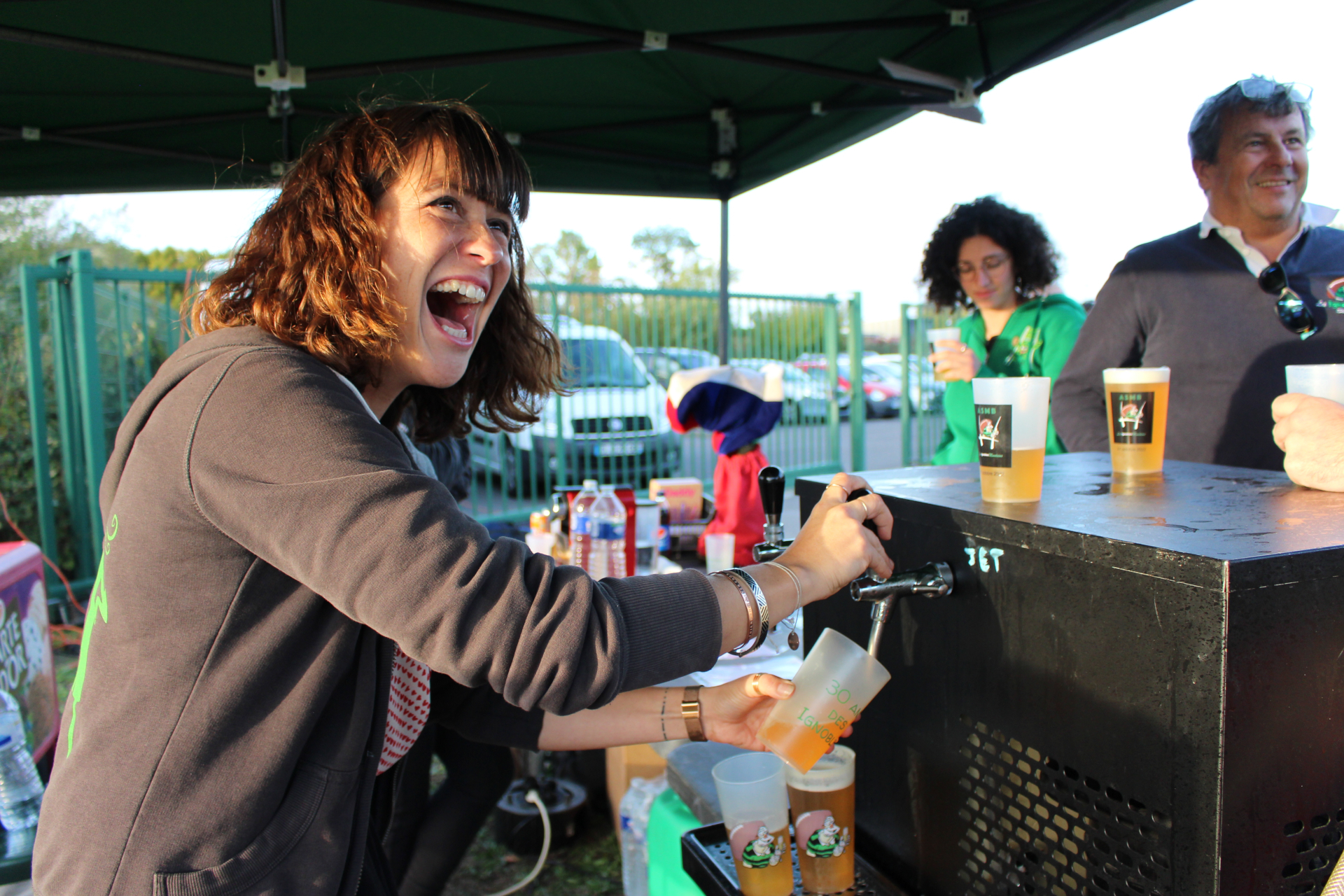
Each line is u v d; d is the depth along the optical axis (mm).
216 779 762
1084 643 733
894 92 2906
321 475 717
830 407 7805
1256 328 1873
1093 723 729
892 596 912
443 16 2422
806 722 901
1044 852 802
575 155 3496
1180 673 644
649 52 2789
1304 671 639
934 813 956
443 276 941
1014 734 824
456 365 1007
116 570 790
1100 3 2213
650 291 6547
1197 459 1979
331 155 899
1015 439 896
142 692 767
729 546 2201
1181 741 647
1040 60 2434
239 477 733
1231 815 629
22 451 4770
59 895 780
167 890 745
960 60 2697
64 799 791
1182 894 659
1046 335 2633
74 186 2961
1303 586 629
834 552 885
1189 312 1950
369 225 867
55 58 2412
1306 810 656
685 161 3697
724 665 1653
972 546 863
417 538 703
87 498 4727
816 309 7641
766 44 2727
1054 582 760
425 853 1881
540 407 1365
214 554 759
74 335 4688
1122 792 704
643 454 6207
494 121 3199
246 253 935
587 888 2311
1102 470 1182
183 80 2643
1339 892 606
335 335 877
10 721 1508
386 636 724
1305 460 930
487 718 1145
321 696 792
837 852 997
